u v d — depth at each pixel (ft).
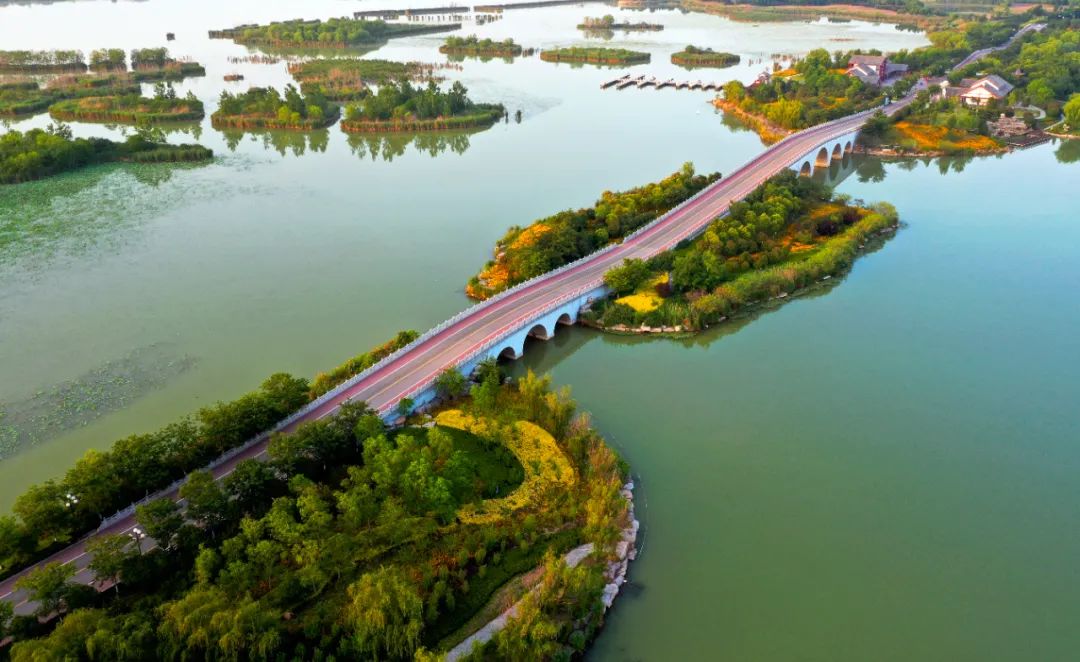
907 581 341.82
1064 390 483.51
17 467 403.13
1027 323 565.53
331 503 354.74
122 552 308.19
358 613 277.85
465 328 512.22
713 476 405.39
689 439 436.35
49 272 635.25
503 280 602.85
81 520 334.44
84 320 556.92
